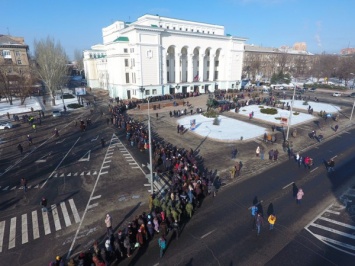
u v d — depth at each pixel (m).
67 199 17.17
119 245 11.77
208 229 13.87
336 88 77.75
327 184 18.94
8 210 15.98
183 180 17.84
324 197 17.06
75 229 14.05
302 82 96.12
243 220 14.63
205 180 17.95
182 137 31.27
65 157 25.09
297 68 109.25
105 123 38.94
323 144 28.38
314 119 40.16
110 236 12.43
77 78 123.75
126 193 17.86
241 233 13.52
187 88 66.31
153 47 55.66
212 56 70.00
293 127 35.56
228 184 19.11
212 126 36.12
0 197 17.56
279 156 24.86
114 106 51.00
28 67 68.69
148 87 57.25
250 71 110.31
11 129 36.44
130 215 15.23
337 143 28.64
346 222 14.32
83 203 16.66
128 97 61.38
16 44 68.31
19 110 50.22
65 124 38.91
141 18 62.50
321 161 23.47
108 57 64.50
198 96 63.88
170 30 57.91
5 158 25.12
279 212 15.39
